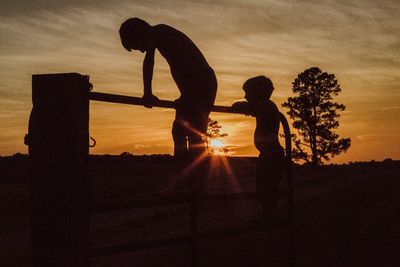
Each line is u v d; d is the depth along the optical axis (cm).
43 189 343
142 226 1379
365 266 633
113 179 1964
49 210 342
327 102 6369
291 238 521
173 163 431
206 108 448
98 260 827
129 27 427
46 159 343
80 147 339
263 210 504
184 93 444
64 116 340
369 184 2275
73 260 335
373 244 758
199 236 424
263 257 693
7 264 909
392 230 872
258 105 513
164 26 445
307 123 6375
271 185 505
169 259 765
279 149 520
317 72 6369
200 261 682
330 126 6369
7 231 1352
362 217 1067
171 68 453
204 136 450
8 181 3219
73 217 336
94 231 1299
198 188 438
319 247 757
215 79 457
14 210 1455
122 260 810
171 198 410
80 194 338
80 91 342
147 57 418
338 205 1397
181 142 439
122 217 1578
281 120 528
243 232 466
